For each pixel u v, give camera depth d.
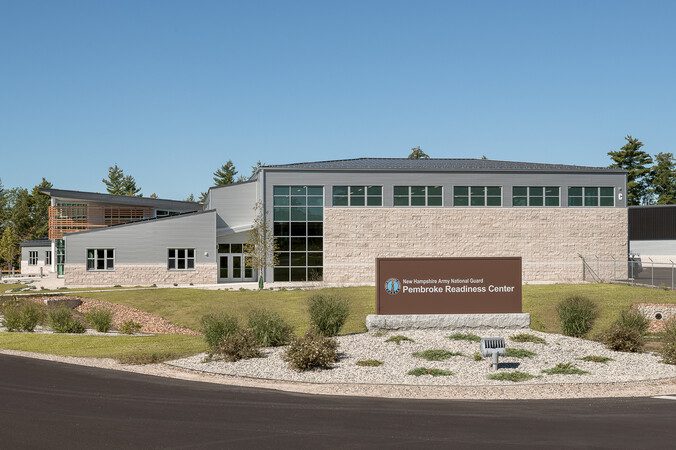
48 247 77.31
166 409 11.36
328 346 16.31
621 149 98.06
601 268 50.47
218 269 52.66
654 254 70.88
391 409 11.57
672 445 9.15
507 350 17.16
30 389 13.22
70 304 36.50
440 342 18.12
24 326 24.92
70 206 60.12
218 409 11.40
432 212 49.53
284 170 49.47
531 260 49.97
